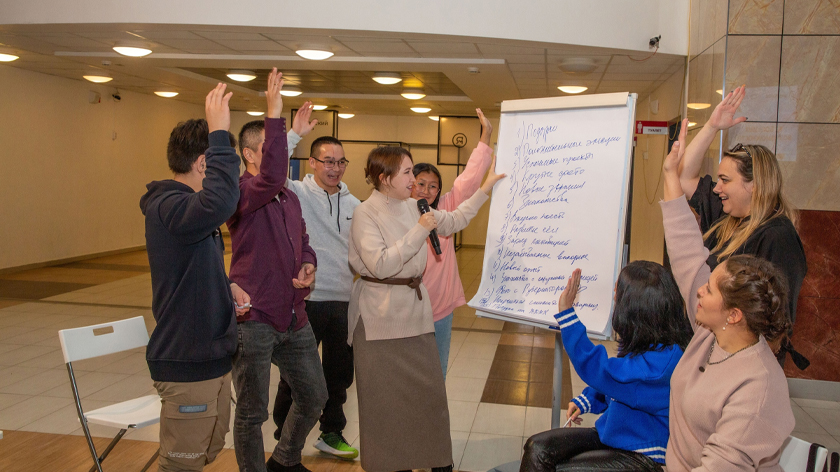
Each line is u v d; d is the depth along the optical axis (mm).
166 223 1899
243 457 2379
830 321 4180
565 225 2438
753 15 4152
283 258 2395
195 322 1943
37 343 5031
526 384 4270
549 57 5680
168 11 4863
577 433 1901
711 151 4430
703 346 1557
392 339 2455
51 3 5000
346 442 3086
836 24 4090
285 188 2582
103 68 7734
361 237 2424
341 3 4805
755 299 1389
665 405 1743
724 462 1346
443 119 12117
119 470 2861
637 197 8078
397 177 2434
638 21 5129
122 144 10539
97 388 4031
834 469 1549
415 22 4852
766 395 1378
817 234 4172
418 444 2469
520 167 2627
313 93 9906
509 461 3039
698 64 4891
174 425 1968
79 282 7816
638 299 1786
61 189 9172
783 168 4203
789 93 4164
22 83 8336
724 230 2322
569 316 1911
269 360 2404
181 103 12297
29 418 3494
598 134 2424
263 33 5172
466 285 8547
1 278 7941
